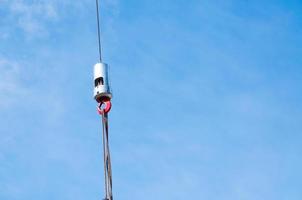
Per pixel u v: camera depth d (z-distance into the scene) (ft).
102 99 156.25
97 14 163.84
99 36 161.48
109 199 148.05
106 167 150.20
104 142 152.87
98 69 156.87
